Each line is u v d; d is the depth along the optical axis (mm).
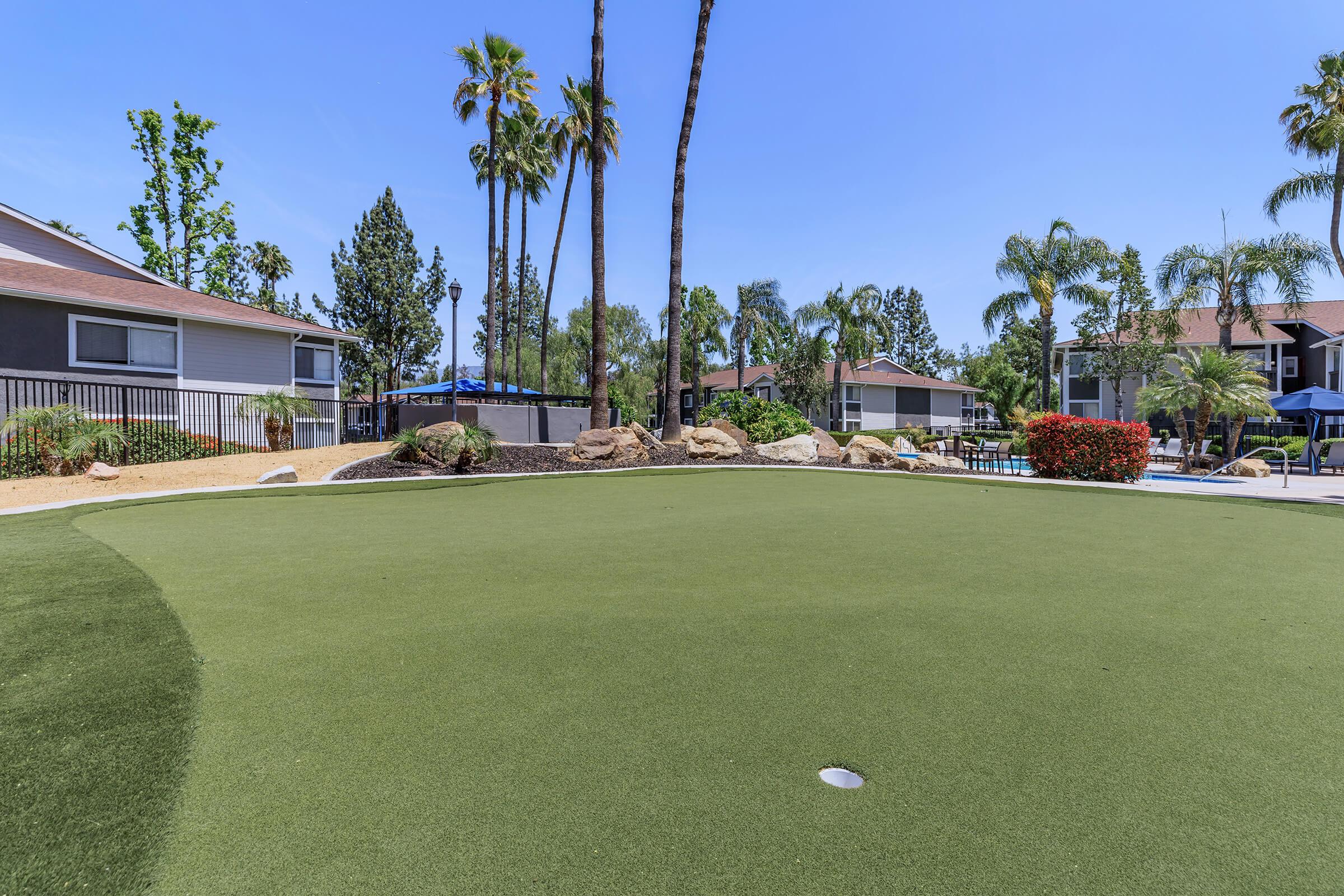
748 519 7203
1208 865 1631
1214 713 2500
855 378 38406
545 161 29094
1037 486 11109
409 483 10406
